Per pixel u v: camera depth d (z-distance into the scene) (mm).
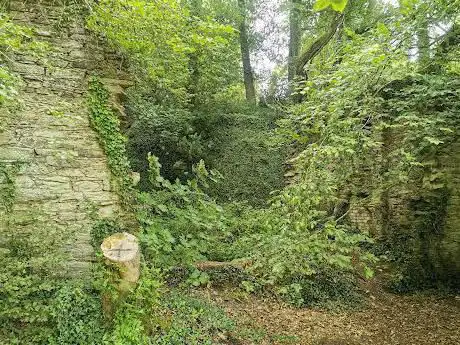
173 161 15859
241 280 8164
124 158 7020
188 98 15891
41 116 6438
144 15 6160
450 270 9703
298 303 7988
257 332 6410
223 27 5996
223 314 6691
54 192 6285
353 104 7016
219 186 16328
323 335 6789
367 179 11578
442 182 9688
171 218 9234
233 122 18188
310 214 6543
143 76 9570
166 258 7844
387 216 11508
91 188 6570
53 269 5766
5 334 4930
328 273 9000
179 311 6215
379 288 9609
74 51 6941
